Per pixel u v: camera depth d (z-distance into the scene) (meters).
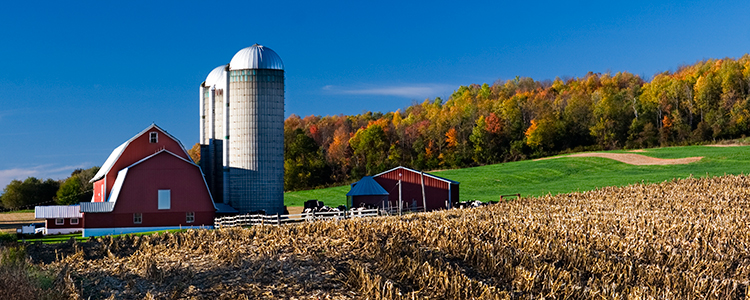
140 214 50.44
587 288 20.47
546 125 117.50
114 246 31.12
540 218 36.25
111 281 23.50
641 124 115.31
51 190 107.94
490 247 25.72
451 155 120.19
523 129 124.44
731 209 40.81
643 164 93.69
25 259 25.78
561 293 20.42
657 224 33.12
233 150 57.25
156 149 56.38
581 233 29.27
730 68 126.56
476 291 19.98
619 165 95.12
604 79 171.00
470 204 57.78
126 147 55.69
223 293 20.88
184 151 57.19
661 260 25.83
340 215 49.09
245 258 26.55
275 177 57.44
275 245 28.34
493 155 118.19
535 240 27.17
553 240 27.95
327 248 27.47
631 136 113.81
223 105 60.47
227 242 30.55
